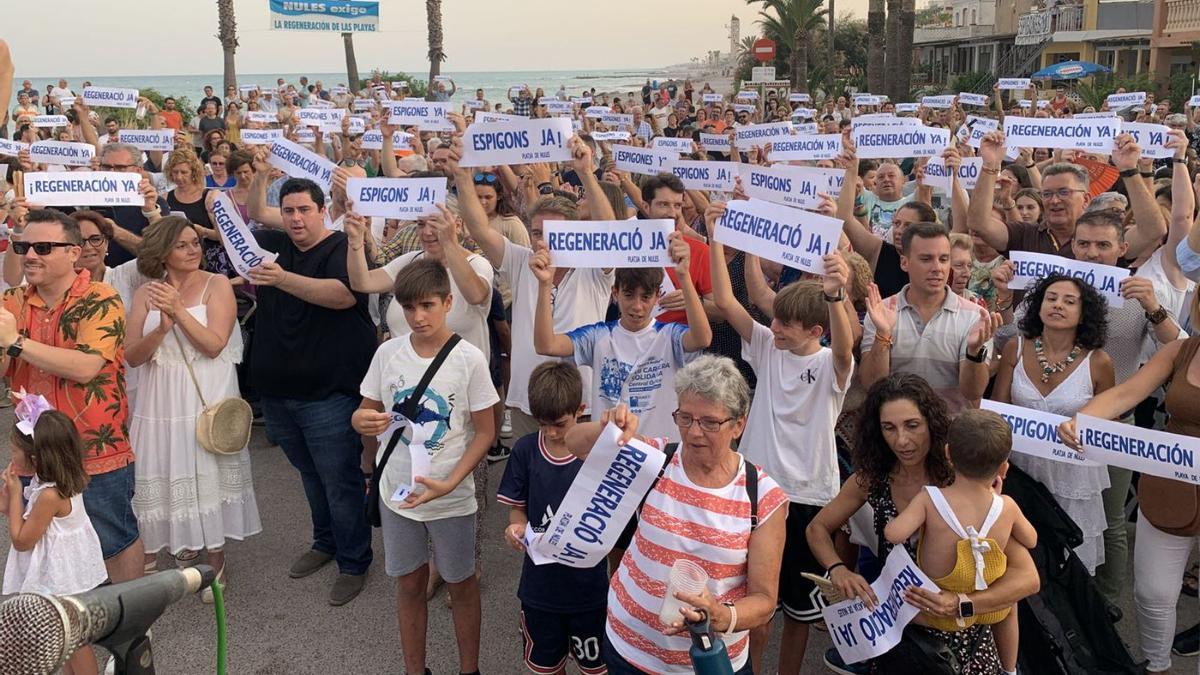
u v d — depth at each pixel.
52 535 3.88
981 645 3.23
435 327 3.98
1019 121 6.40
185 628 4.71
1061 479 4.15
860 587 3.37
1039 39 45.19
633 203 8.67
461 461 3.95
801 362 3.89
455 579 4.04
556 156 4.83
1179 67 35.25
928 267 4.28
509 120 4.83
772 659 4.45
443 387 3.98
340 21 29.53
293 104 21.27
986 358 4.13
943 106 14.58
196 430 4.73
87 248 5.46
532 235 5.27
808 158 7.64
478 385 4.03
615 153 7.79
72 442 3.83
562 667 3.74
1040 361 4.20
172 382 4.71
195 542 4.83
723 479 2.82
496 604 4.94
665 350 4.27
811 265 3.85
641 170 7.69
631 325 4.30
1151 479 3.70
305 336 4.89
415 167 7.98
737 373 2.79
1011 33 51.75
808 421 3.87
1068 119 6.23
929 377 4.36
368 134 10.02
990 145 5.70
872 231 7.24
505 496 3.65
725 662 2.36
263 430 7.57
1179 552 3.76
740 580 2.79
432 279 3.94
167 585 1.87
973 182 7.16
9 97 2.32
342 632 4.68
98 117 16.11
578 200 8.12
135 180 5.69
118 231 6.45
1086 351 4.13
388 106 8.44
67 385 4.09
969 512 3.17
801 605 3.85
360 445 5.07
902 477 3.42
